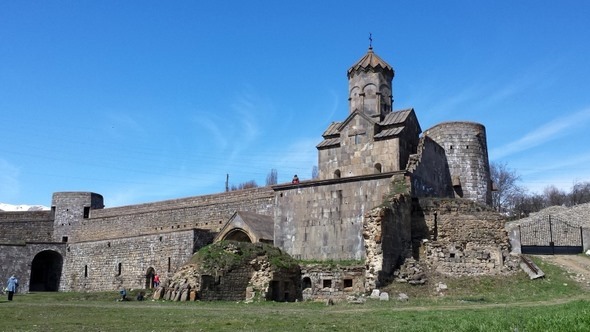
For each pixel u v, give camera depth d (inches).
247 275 1502.2
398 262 1461.6
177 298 1441.9
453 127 2150.6
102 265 2364.7
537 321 639.8
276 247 1635.1
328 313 995.3
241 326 769.6
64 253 2551.7
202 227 2412.6
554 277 1451.8
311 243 1652.3
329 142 1953.7
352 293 1457.9
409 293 1364.4
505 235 1542.8
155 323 827.4
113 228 2792.8
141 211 2699.3
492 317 760.3
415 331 649.6
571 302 1053.8
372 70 1956.2
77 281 2456.9
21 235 3036.4
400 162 1790.1
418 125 1948.8
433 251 1499.8
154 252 2171.5
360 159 1855.3
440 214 1567.4
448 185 2075.5
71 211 3024.1
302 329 723.4
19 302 1480.1
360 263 1503.4
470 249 1525.6
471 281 1440.7
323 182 1667.1
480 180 2145.7
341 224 1615.4
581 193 4628.4
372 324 771.4
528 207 4158.5
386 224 1423.5
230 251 1521.9
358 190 1611.7
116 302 1486.2
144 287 2170.3
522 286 1393.9
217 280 1456.7
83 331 730.8
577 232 2273.6
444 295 1352.1
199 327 763.4
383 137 1820.9
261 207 2223.2
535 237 2332.7
